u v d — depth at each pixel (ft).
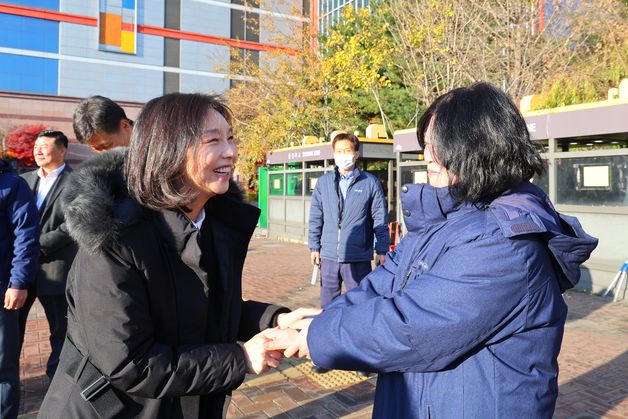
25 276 8.83
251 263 33.53
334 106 60.90
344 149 13.26
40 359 14.24
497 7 41.06
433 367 4.05
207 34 122.01
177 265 4.62
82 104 8.91
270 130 63.93
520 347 4.00
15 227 8.96
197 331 4.75
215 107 4.86
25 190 9.16
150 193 4.42
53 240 10.59
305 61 64.59
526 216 3.93
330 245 13.50
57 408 4.54
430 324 3.91
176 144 4.42
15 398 8.79
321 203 13.99
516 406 3.91
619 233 21.44
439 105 4.53
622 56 34.96
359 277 13.42
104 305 4.15
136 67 115.55
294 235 46.93
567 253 3.99
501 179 4.17
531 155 4.27
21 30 104.06
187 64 120.06
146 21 115.96
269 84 65.57
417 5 43.14
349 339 4.28
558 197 23.50
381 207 13.37
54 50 107.65
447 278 3.99
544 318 4.01
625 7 36.99
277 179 49.73
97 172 4.55
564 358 13.99
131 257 4.28
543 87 36.11
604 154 21.70
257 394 11.89
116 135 9.03
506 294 3.85
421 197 4.45
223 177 4.74
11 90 102.73
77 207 4.13
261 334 4.98
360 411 10.94
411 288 4.19
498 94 4.34
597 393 11.68
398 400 4.43
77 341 4.53
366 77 50.70
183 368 4.33
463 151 4.19
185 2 119.55
